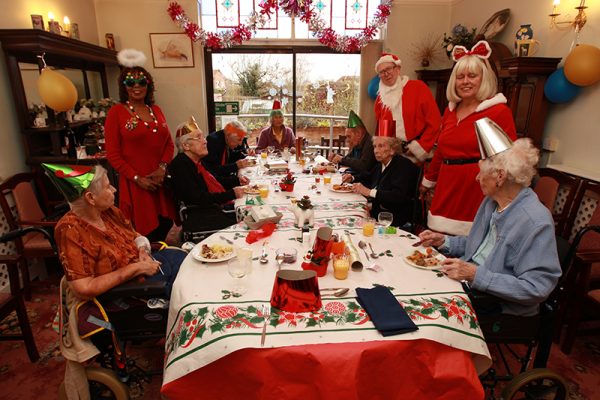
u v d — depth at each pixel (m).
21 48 2.85
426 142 3.32
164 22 4.93
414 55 5.29
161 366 2.06
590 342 2.30
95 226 1.58
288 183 2.71
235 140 3.68
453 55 2.33
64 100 2.99
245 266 1.39
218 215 2.68
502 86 3.62
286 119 5.68
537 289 1.36
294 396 1.11
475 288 1.44
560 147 3.35
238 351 1.12
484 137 1.50
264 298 1.32
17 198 2.71
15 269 2.00
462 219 2.40
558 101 3.22
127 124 2.75
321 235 1.48
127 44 4.95
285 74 5.49
